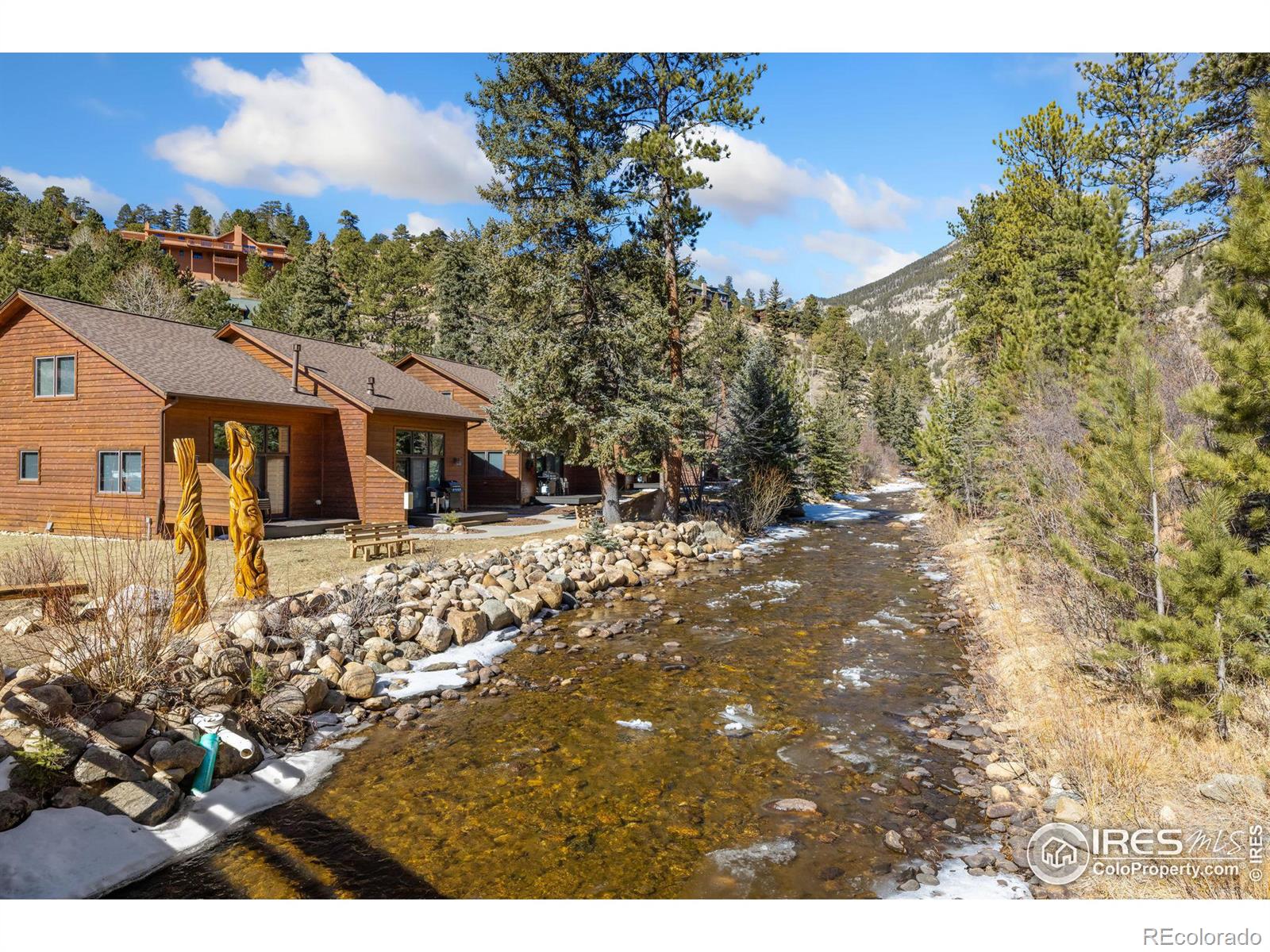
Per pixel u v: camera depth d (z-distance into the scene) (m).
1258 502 7.05
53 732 5.54
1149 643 6.50
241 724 6.89
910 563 18.75
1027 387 16.33
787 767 6.82
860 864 5.15
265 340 24.36
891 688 9.13
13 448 20.36
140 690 6.43
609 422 19.67
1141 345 7.63
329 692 8.11
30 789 5.21
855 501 39.16
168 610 7.67
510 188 20.27
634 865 5.16
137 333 21.27
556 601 13.38
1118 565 7.18
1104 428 7.54
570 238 20.48
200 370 20.70
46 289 42.78
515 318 21.44
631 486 38.16
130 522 17.89
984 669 9.48
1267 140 6.25
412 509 25.48
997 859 5.14
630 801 6.14
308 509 22.70
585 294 20.89
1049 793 6.02
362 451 22.72
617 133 21.12
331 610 10.10
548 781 6.52
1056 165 26.67
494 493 31.56
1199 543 6.12
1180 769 5.87
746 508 24.75
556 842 5.48
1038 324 19.12
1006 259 28.25
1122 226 16.00
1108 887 4.66
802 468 30.14
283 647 8.40
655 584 16.06
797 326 115.25
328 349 27.03
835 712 8.27
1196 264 18.20
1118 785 5.76
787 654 10.59
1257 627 5.95
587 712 8.27
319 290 54.47
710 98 19.70
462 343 52.97
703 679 9.45
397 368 31.23
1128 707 7.06
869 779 6.57
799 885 4.88
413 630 10.36
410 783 6.46
